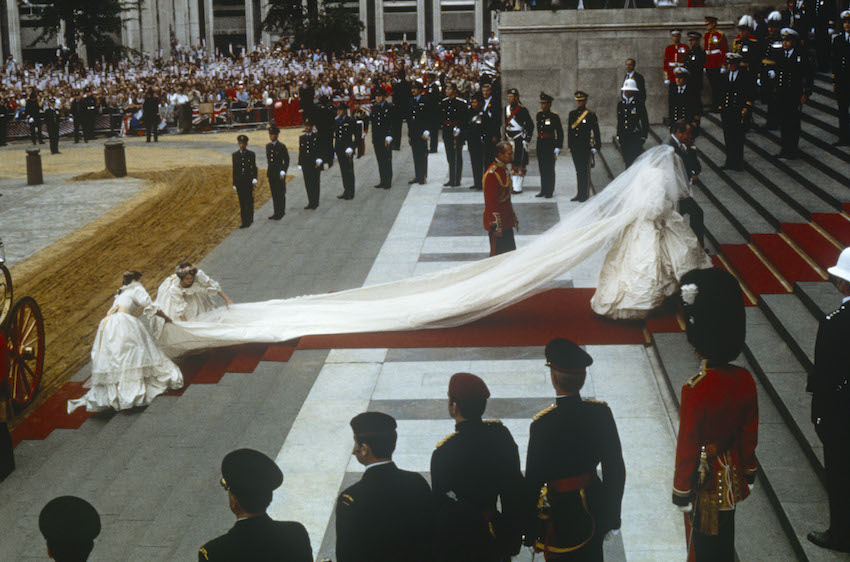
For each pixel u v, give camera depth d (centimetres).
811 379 614
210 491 805
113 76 5256
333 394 988
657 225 1112
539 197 1912
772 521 676
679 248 1108
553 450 529
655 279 1099
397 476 479
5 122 3716
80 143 3619
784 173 1502
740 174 1573
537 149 1895
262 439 889
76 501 426
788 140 1539
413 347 1112
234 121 4022
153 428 983
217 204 2209
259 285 1491
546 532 544
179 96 3800
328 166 2433
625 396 934
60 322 1433
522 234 1617
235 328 1186
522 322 1166
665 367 955
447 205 1936
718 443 535
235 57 7181
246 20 8544
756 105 1969
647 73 2312
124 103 4022
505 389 971
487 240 1631
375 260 1544
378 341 1136
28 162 2533
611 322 1137
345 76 4572
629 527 705
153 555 707
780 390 829
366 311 1190
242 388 1063
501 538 521
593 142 1834
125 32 7356
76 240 1908
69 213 2164
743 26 1973
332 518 743
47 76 5275
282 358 1123
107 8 5706
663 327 1066
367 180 2280
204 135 3691
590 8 2589
